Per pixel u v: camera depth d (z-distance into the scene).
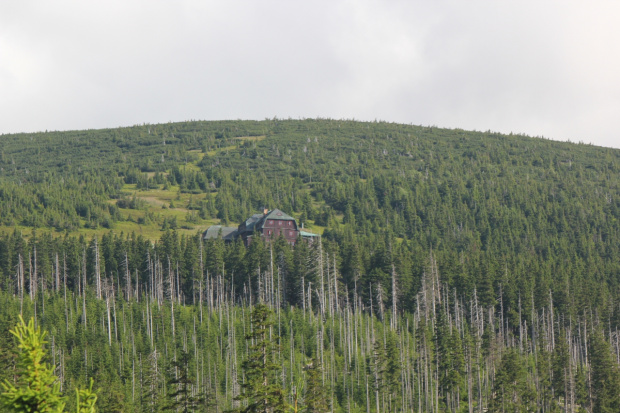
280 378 134.50
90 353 152.25
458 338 157.75
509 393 142.75
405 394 154.62
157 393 117.75
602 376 151.12
